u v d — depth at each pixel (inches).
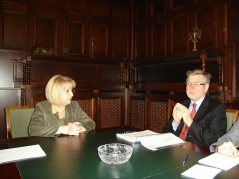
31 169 41.7
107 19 190.5
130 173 40.1
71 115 82.0
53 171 40.8
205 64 130.7
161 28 173.3
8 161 45.5
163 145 57.0
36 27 161.8
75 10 176.9
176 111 75.0
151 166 43.5
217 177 38.9
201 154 50.8
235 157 48.2
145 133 68.9
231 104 116.5
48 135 66.7
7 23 152.2
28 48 158.7
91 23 183.5
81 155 49.5
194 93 78.8
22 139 63.7
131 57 199.0
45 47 158.7
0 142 60.3
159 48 175.2
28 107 89.6
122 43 198.1
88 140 62.2
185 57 136.7
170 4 165.8
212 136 67.8
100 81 179.0
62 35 171.3
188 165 44.1
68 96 76.2
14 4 153.9
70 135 68.3
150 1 181.9
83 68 172.7
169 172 40.7
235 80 126.0
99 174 39.6
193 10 149.6
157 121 152.0
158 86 161.9
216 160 46.3
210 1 139.5
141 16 191.5
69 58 152.9
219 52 119.0
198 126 68.9
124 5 198.4
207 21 141.9
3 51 149.3
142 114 165.6
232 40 128.4
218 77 125.0
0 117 150.1
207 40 141.9
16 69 152.9
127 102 180.7
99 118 166.6
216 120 73.0
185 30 155.4
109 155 44.4
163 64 159.3
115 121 175.3
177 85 147.1
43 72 157.2
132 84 182.1
